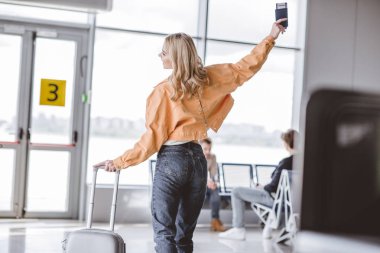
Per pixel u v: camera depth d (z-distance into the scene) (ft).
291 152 19.89
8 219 24.13
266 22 27.32
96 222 24.54
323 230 1.17
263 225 26.03
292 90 27.81
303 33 27.55
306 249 1.18
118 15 25.41
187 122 8.16
